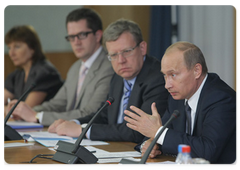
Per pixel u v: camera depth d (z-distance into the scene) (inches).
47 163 166.1
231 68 449.7
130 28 245.8
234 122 177.3
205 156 169.3
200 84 187.5
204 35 475.8
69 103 350.0
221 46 459.8
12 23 589.3
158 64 251.4
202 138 173.3
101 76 320.5
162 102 231.9
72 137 239.6
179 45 184.2
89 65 341.4
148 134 182.9
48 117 304.2
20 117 318.3
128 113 187.0
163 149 178.2
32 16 592.7
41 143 214.7
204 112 181.9
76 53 339.6
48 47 595.2
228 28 453.1
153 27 499.2
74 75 356.2
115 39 243.8
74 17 336.5
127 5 527.5
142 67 250.4
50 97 418.9
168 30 492.1
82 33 334.3
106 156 180.4
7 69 592.1
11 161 171.5
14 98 447.2
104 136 229.9
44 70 421.1
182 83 181.9
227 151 177.3
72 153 164.9
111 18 539.2
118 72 248.4
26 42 426.9
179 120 199.3
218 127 173.5
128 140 225.6
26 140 226.8
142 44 250.7
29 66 433.7
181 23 494.3
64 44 594.6
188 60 180.9
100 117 275.4
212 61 467.8
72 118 306.0
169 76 184.4
